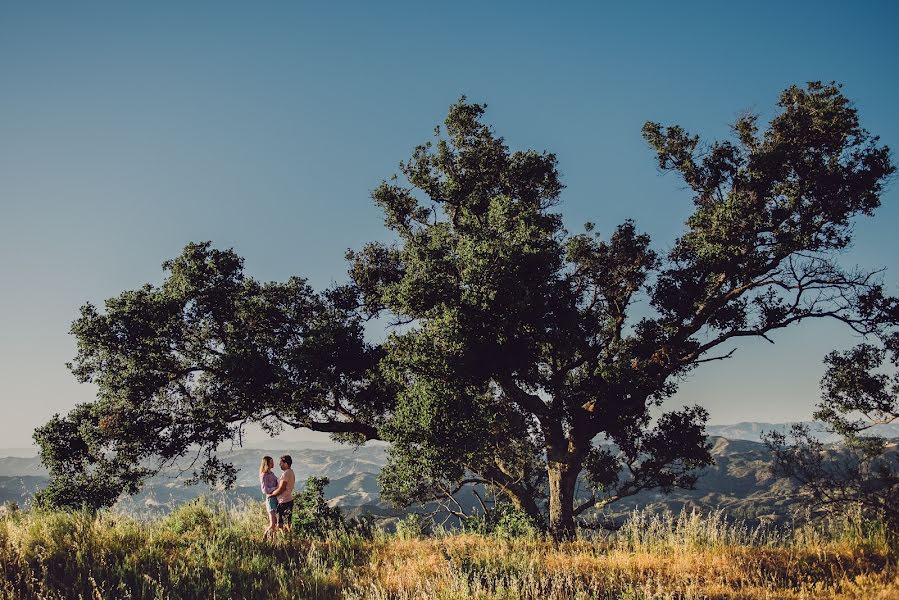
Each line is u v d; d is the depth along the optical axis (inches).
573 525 815.1
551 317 756.0
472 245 722.2
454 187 879.1
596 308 935.7
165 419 788.6
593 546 455.8
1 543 395.9
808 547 379.9
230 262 838.5
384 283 936.9
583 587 331.9
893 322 804.0
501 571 365.1
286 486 512.7
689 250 864.3
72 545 397.1
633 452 1050.7
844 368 919.7
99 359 780.6
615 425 893.2
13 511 505.4
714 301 853.8
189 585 351.3
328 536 502.3
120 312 763.4
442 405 683.4
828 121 770.8
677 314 833.5
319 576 371.2
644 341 845.2
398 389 765.3
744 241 805.2
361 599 335.3
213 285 816.9
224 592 338.6
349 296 938.1
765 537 413.4
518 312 705.6
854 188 769.6
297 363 775.7
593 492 1140.5
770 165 778.2
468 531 593.3
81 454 824.3
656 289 847.7
